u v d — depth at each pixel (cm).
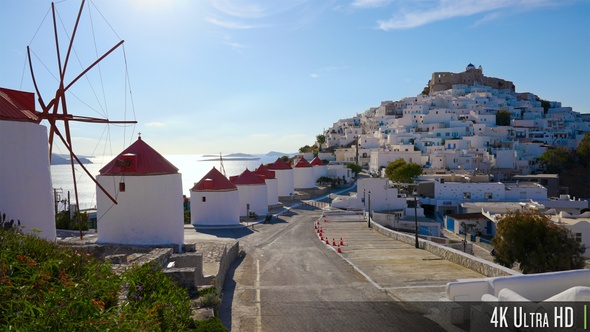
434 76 15812
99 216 2438
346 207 5722
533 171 8925
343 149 11038
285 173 6712
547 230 2606
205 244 2502
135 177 2389
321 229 3766
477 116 11306
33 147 1608
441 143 9862
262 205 5119
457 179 6675
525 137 10875
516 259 2662
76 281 825
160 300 935
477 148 9231
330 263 2292
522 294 1165
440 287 1661
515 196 5938
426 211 6059
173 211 2450
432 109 11694
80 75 2056
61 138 2112
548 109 14188
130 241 2384
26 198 1570
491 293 1188
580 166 9169
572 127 12300
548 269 2542
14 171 1518
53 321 574
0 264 697
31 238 993
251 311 1422
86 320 602
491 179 7281
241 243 3212
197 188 4197
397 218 4947
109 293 830
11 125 1509
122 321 680
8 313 589
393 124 11819
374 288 1681
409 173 6706
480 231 4925
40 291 668
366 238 3381
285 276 1989
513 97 14838
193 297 1298
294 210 5741
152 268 1161
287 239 3416
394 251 2648
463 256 2072
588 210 5712
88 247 1672
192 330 972
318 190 7494
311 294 1620
